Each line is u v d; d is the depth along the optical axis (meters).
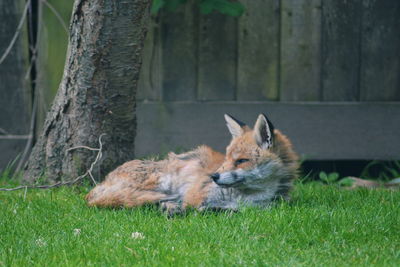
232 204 8.64
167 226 7.64
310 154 12.56
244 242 6.89
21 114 12.45
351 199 9.59
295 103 12.50
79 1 10.04
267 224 7.52
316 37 12.48
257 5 12.38
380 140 12.61
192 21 12.39
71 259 6.40
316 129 12.53
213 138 12.55
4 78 12.34
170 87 12.53
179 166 9.21
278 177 8.68
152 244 6.86
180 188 9.11
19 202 9.35
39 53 12.27
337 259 6.41
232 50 12.49
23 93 12.40
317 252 6.66
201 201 8.58
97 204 8.88
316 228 7.41
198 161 9.12
